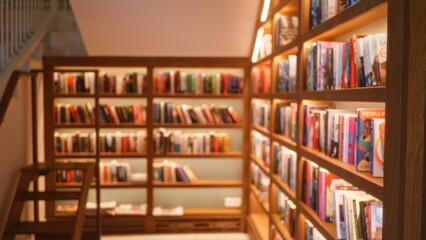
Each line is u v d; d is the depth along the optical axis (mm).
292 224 2682
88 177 3434
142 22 3893
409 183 1219
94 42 4160
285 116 3016
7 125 3318
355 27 2031
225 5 3672
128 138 4520
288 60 2934
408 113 1212
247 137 4551
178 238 4340
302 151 2381
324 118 2109
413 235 1216
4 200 3250
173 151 4547
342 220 1779
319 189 2123
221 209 4684
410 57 1201
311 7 2348
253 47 4117
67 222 3238
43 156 4367
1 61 3406
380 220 1499
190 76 4539
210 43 4242
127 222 4430
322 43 2119
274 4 3379
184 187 4633
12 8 3518
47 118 4340
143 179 4527
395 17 1243
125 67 4520
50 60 4285
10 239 3072
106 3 3621
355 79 1734
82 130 4738
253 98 4312
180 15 3809
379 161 1520
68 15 4598
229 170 4867
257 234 3840
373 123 1538
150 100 4461
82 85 4438
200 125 4547
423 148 1194
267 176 3582
